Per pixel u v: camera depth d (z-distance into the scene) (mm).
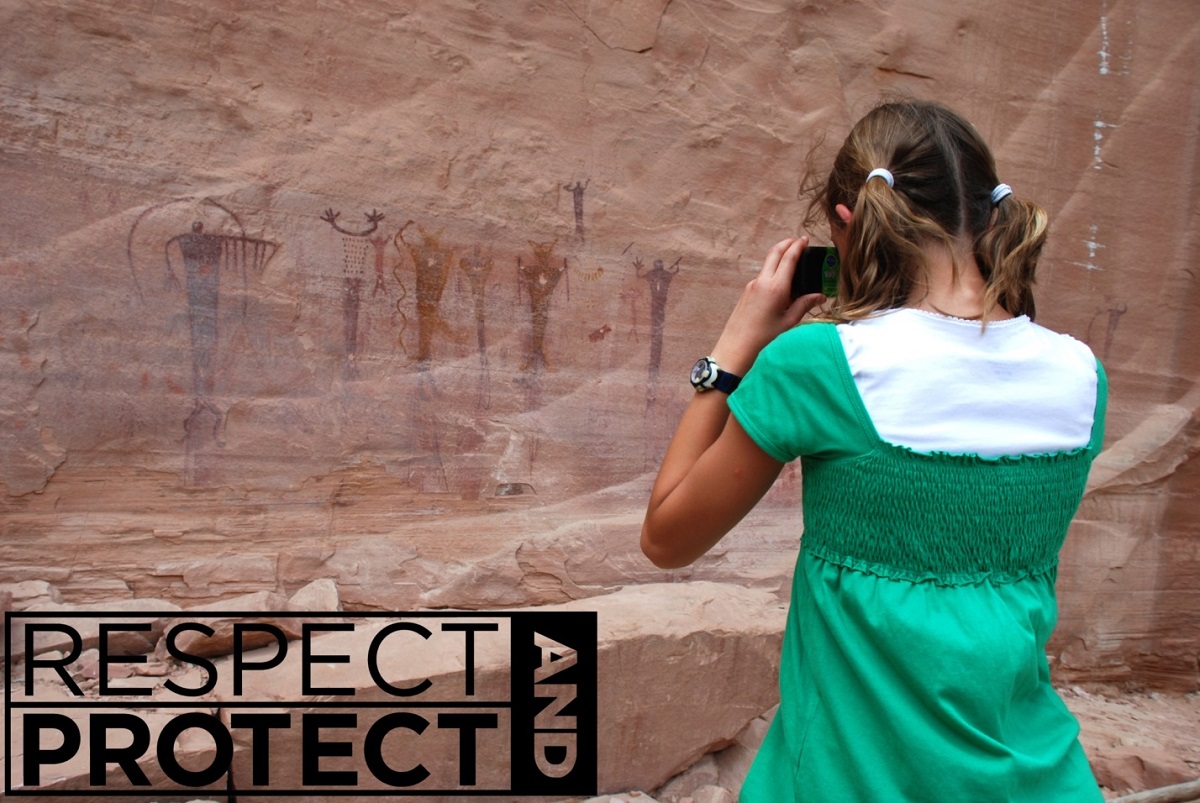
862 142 1123
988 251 1035
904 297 1025
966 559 923
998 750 891
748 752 2990
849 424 929
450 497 3285
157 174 2873
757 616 3061
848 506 944
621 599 3141
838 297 1110
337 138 3117
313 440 3078
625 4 3570
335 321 3111
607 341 3562
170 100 2896
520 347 3408
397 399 3201
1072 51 4434
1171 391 4578
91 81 2797
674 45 3670
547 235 3445
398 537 3191
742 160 3814
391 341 3195
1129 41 4531
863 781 904
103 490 2816
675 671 2814
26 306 2719
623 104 3580
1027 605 947
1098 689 4379
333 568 3068
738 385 1080
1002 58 4301
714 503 1002
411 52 3230
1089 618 4371
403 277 3211
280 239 3029
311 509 3076
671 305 3682
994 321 1001
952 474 910
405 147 3213
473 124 3324
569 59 3480
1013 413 945
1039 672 1022
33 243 2727
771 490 3820
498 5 3359
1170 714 4180
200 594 2885
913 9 4137
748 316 1125
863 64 4055
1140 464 4395
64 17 2764
